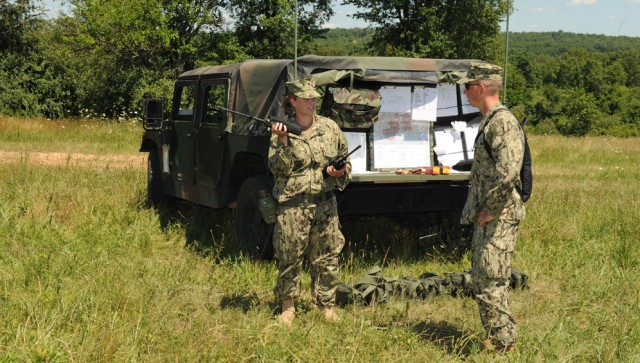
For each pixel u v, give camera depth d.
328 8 39.62
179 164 7.86
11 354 3.74
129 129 21.08
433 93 6.21
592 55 155.25
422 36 40.16
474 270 4.07
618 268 6.15
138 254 6.48
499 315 3.98
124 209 8.16
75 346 3.94
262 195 5.57
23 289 5.08
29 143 18.19
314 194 4.54
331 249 4.68
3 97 32.12
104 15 30.64
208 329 4.32
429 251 6.79
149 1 31.34
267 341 4.12
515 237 4.01
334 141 4.59
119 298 4.86
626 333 4.49
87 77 32.66
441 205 6.21
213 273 5.84
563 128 90.12
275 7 37.34
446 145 6.30
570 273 6.06
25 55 33.88
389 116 6.11
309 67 5.86
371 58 5.93
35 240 6.62
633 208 9.03
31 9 34.31
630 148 21.88
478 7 40.72
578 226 7.83
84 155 16.17
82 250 6.33
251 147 6.15
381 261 6.51
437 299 5.25
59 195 8.58
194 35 34.19
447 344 4.39
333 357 3.98
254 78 6.31
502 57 46.44
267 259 6.02
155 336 4.17
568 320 4.75
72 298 4.76
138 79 31.33
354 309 4.69
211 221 7.80
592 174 15.27
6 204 7.80
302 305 4.95
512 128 3.82
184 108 7.89
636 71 144.62
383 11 40.94
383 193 6.01
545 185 11.64
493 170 3.90
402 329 4.39
